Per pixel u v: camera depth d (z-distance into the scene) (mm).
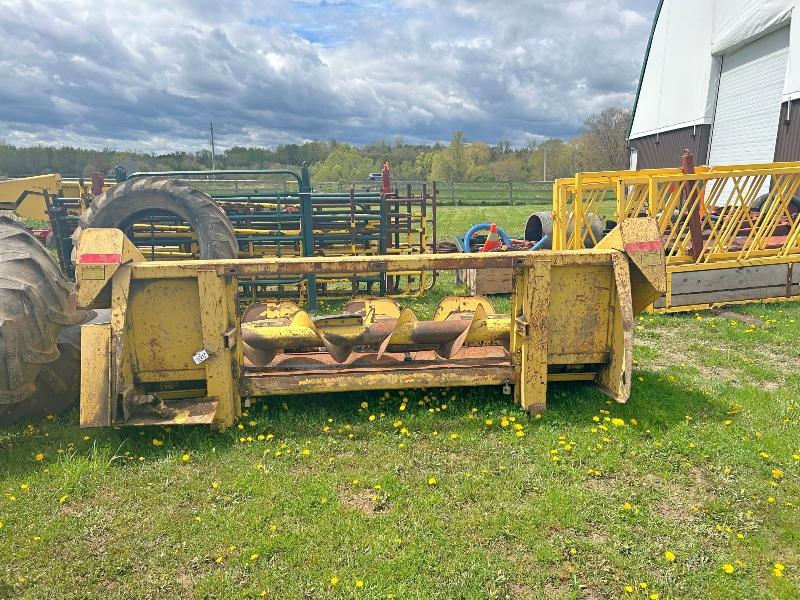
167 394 3883
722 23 15367
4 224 4113
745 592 2387
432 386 4000
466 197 34219
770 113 13922
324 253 8227
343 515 2902
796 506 2943
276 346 4238
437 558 2588
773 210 7852
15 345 3438
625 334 3812
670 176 7055
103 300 3643
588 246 9023
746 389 4504
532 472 3283
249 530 2785
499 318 4453
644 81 20109
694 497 3055
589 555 2607
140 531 2799
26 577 2492
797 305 7441
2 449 3572
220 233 6539
